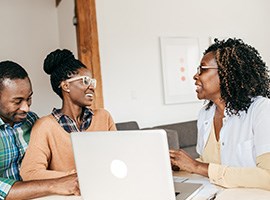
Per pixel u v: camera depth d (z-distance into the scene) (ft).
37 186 4.05
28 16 14.85
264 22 16.34
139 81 13.23
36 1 15.05
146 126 13.35
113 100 12.64
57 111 5.23
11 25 14.46
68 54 5.27
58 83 5.24
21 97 4.50
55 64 5.18
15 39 14.53
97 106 11.25
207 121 4.99
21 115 4.65
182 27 14.23
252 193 3.58
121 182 3.31
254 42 16.05
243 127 4.33
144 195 3.20
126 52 12.94
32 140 4.83
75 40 11.96
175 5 14.08
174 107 14.01
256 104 4.27
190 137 13.03
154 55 13.58
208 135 4.94
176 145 10.99
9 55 14.38
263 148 3.82
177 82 14.03
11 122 4.81
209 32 14.89
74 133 3.51
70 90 5.14
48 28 15.31
